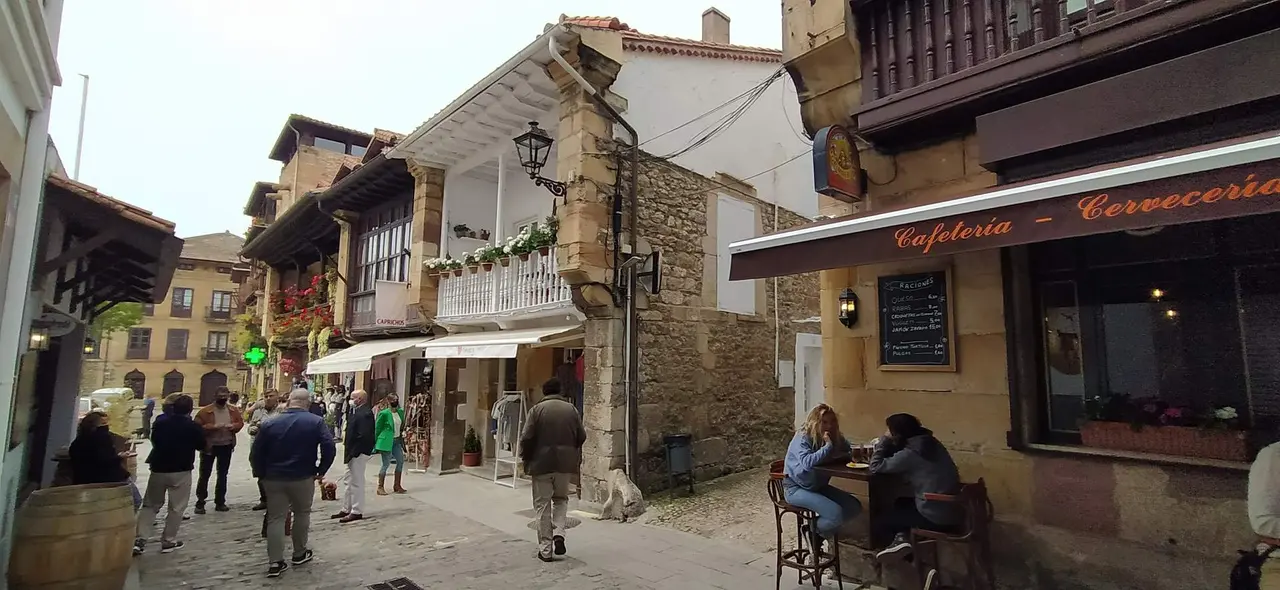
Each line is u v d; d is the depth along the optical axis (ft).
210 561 18.04
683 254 29.50
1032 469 13.20
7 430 12.32
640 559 18.43
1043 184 9.88
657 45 29.27
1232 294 11.55
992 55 13.70
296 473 17.10
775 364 34.91
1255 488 9.89
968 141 14.74
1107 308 13.07
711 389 30.30
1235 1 10.07
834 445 15.03
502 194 32.37
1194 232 11.99
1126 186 8.99
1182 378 12.02
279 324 58.95
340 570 17.26
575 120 25.61
